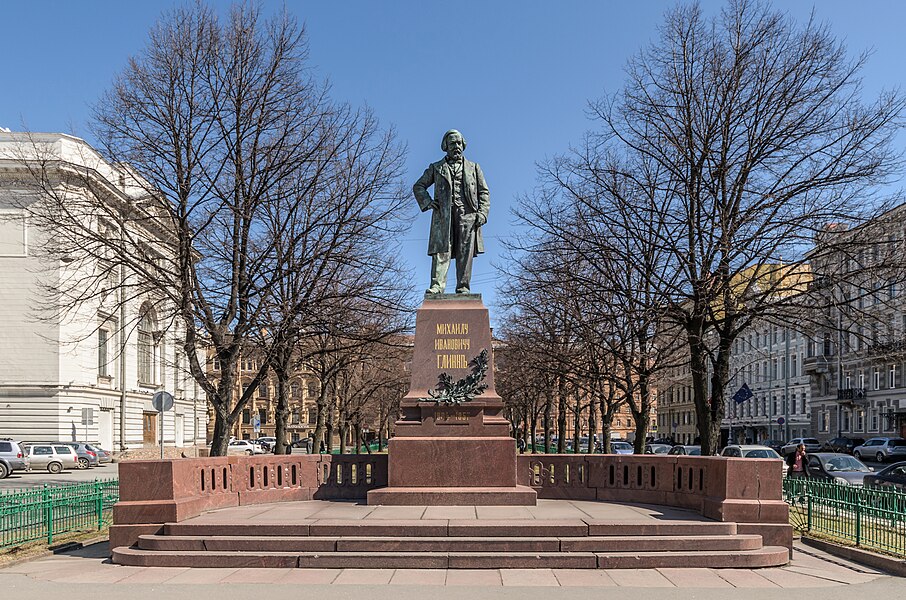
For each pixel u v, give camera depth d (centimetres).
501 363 5425
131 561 1205
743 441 8100
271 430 10638
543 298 3453
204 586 1055
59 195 2745
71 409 4947
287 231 2523
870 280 2209
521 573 1131
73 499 1638
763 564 1198
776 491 1304
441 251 1719
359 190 2431
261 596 993
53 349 4919
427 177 1758
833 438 6209
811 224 2098
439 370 1623
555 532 1239
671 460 1558
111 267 2298
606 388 5031
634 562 1174
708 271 2058
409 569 1160
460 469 1541
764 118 2139
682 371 8150
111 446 5434
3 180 4784
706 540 1218
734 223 2025
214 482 1502
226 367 2306
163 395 2508
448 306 1653
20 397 4881
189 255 2262
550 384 4125
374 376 5344
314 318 2419
